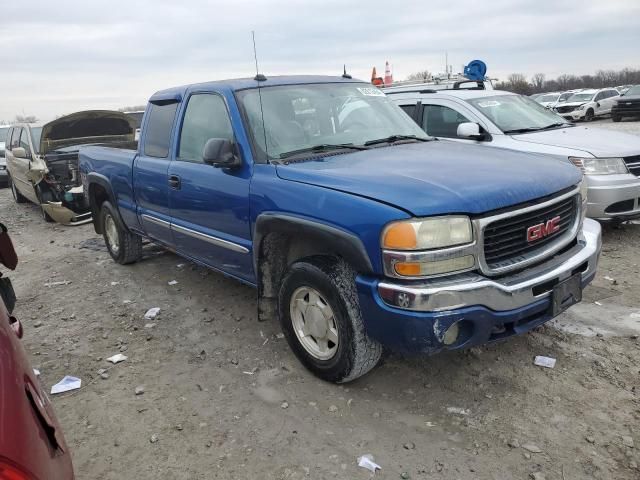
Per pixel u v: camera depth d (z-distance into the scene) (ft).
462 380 11.34
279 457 9.41
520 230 10.16
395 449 9.41
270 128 12.91
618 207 19.70
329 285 10.48
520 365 11.73
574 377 11.16
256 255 12.17
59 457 5.49
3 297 9.91
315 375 11.73
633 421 9.70
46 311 16.90
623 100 80.12
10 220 33.83
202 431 10.27
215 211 13.43
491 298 9.40
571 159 19.85
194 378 12.19
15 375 5.39
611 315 13.84
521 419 9.96
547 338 12.80
